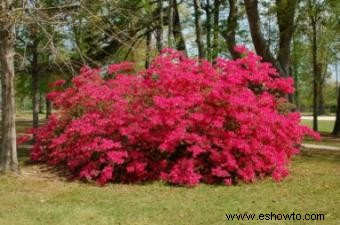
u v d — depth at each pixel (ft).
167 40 61.36
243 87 36.06
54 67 52.42
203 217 25.30
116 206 27.68
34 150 43.57
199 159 35.27
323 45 95.86
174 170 34.09
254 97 35.65
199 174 34.63
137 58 64.59
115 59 63.00
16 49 49.14
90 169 35.29
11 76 36.76
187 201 28.94
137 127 34.86
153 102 36.22
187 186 33.42
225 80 35.53
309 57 112.37
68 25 38.45
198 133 34.99
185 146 35.68
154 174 35.47
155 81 36.70
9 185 33.71
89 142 35.88
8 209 27.22
